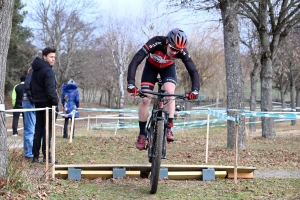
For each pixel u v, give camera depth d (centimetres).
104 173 550
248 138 1425
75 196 447
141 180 545
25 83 729
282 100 2962
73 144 995
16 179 440
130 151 890
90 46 3384
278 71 2603
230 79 947
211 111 729
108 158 778
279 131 1883
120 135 1459
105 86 4159
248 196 461
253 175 577
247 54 2566
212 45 2609
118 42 2556
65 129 1153
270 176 603
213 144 1150
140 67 2908
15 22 3059
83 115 3234
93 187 497
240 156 845
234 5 941
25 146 730
